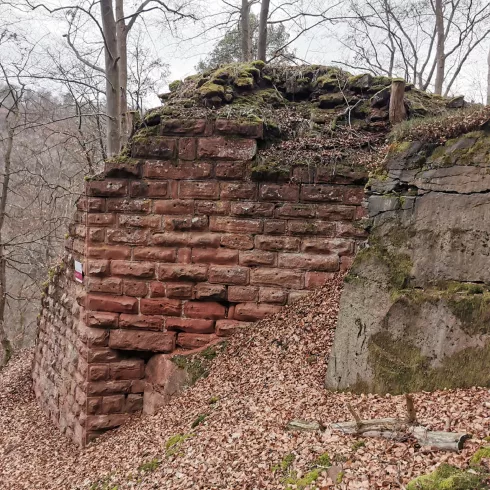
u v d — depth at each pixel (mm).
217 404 6199
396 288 5512
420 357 5129
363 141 7883
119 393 7781
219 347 7477
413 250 5570
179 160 7602
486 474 3223
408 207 5746
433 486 3209
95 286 7727
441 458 3615
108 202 7703
